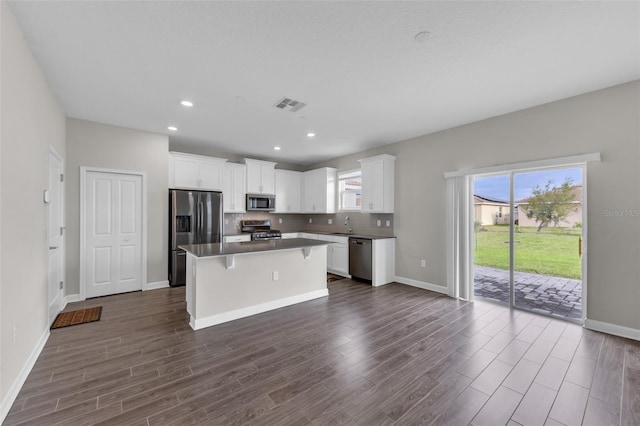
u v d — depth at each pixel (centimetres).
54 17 186
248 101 326
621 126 279
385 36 209
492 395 189
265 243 381
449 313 344
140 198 435
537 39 212
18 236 195
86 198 392
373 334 285
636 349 250
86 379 205
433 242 444
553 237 339
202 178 526
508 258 373
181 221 474
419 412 173
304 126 416
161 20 190
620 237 279
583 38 209
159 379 206
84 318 322
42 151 255
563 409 175
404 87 291
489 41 214
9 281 180
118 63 244
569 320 318
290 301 377
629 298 275
